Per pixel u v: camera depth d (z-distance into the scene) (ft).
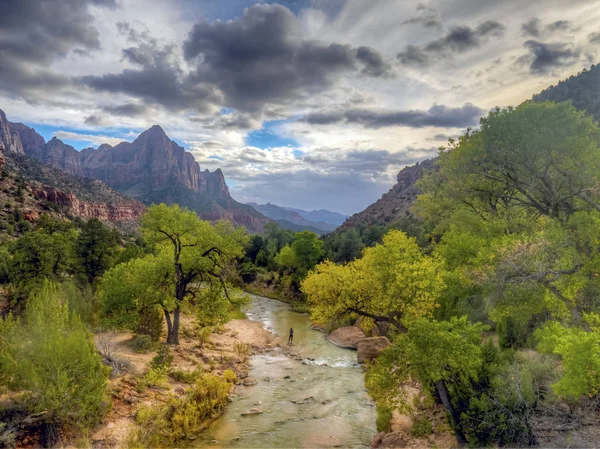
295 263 230.27
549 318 66.80
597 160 52.31
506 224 68.13
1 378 42.37
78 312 84.33
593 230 47.44
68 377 42.78
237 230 94.53
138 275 86.28
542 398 41.86
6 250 127.13
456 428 42.45
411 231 267.39
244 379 77.71
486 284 56.54
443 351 40.73
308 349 105.70
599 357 33.40
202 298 92.48
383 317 55.83
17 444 38.06
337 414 61.36
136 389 58.39
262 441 51.01
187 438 50.65
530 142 56.44
